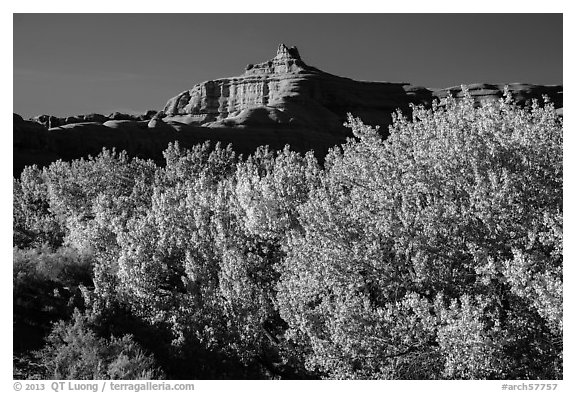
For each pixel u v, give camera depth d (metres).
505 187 15.01
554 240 14.45
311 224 17.47
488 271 14.38
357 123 19.22
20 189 59.94
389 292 16.50
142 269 25.42
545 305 13.33
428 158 17.25
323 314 17.12
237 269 21.39
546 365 14.55
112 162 66.38
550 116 17.34
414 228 16.20
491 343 13.70
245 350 21.33
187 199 29.11
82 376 19.64
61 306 29.55
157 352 23.27
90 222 39.47
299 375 20.84
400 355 15.49
